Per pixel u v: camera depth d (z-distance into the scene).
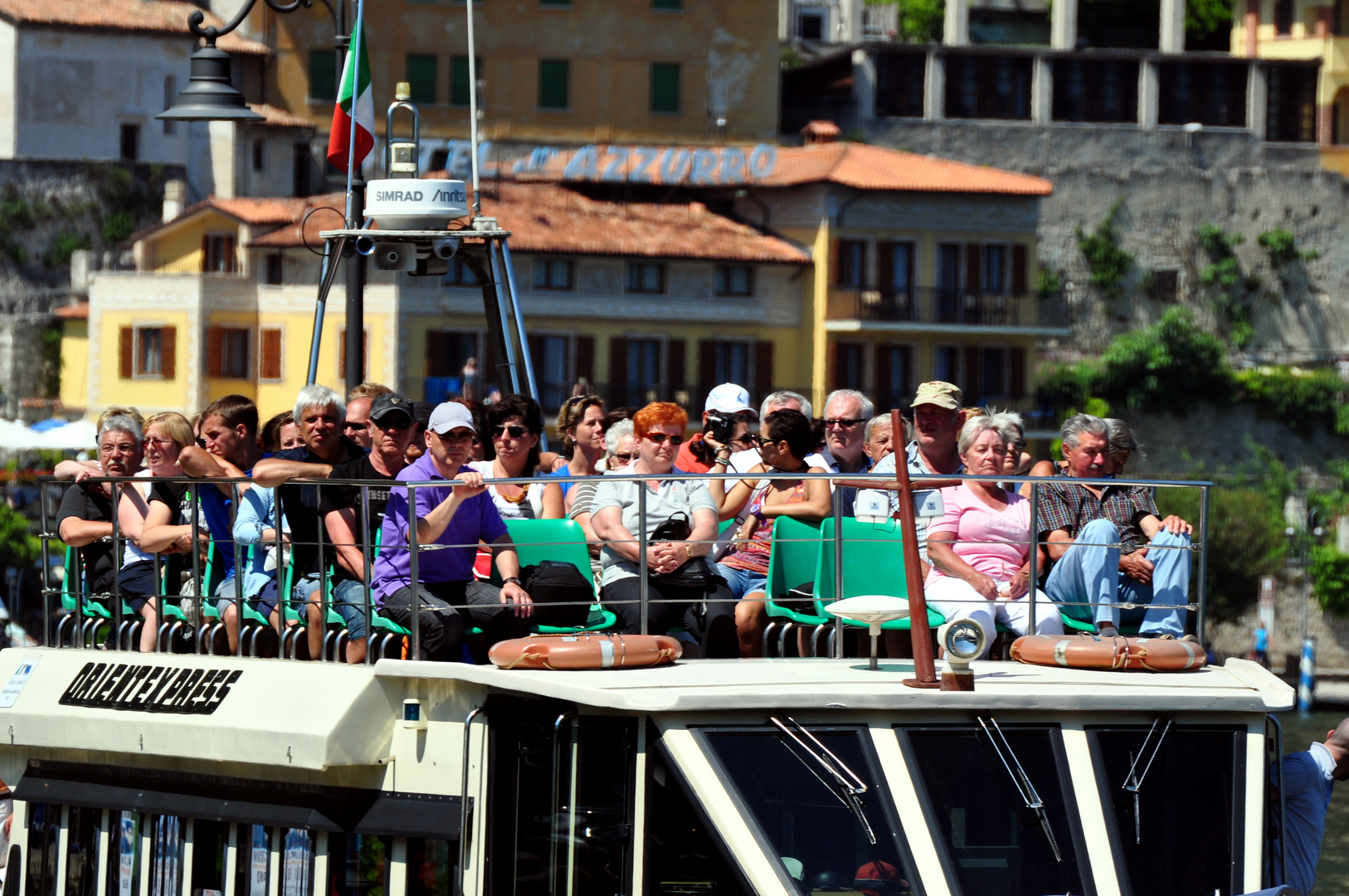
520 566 28.38
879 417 32.34
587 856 22.84
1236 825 23.47
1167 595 28.78
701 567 28.09
